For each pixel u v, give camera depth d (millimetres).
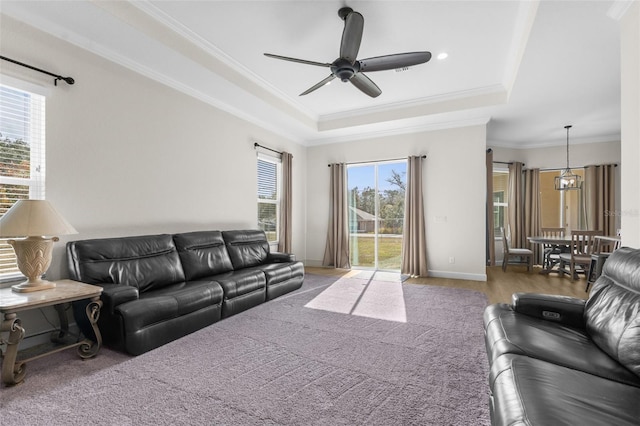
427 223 5324
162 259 3086
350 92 4520
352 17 2373
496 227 6809
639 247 2137
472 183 5012
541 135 6059
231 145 4500
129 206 3168
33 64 2455
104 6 2398
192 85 3754
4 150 2373
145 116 3322
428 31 2992
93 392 1760
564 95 3996
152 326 2336
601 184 6043
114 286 2410
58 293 2080
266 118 4941
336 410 1599
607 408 1002
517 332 1637
